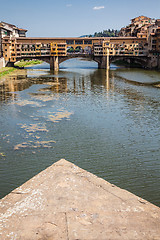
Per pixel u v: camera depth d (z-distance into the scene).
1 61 97.06
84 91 56.34
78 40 111.06
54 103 43.59
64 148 23.98
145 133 28.34
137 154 22.83
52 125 30.86
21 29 148.62
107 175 19.08
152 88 59.88
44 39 107.12
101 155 22.55
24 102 44.19
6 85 64.31
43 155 22.47
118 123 32.00
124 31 154.12
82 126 30.62
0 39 110.19
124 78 78.31
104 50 108.56
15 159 21.67
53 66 107.81
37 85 64.69
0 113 36.41
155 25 105.75
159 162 21.25
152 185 17.64
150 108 40.25
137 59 117.19
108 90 57.66
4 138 26.36
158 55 105.88
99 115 35.81
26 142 25.39
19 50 104.44
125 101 45.59
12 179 18.48
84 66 129.38
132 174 19.20
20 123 31.56
